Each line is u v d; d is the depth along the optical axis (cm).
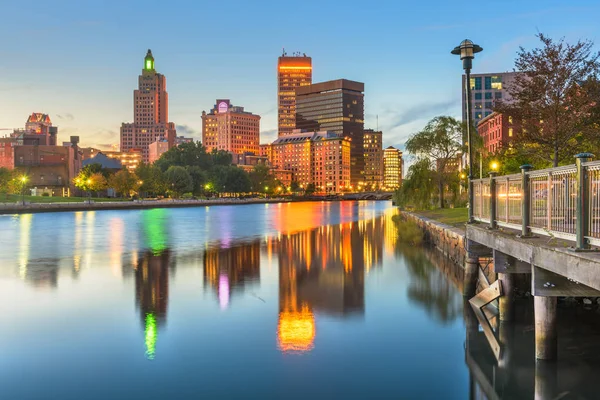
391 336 1620
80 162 18362
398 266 3123
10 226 6838
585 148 2994
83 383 1235
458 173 6538
